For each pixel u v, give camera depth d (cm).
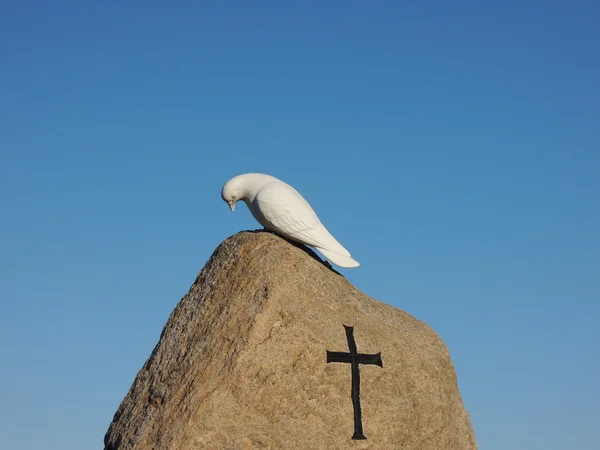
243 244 1198
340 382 1134
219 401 1070
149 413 1130
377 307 1243
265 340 1102
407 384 1188
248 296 1138
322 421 1115
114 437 1181
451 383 1255
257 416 1084
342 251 1212
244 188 1250
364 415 1139
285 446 1090
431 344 1250
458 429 1249
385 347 1183
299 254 1188
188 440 1052
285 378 1102
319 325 1141
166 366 1168
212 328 1139
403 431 1166
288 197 1207
